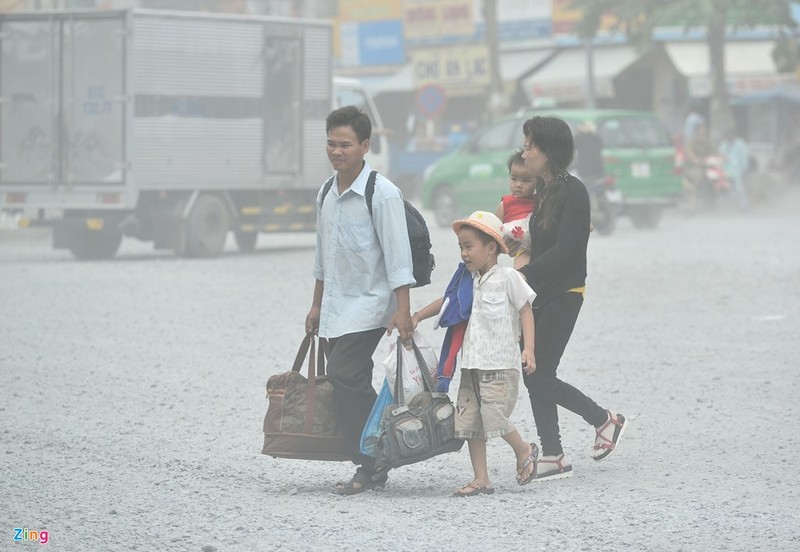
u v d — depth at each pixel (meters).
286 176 62.97
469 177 74.81
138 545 16.17
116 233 58.38
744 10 90.75
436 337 35.31
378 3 128.12
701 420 24.16
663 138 71.94
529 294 18.23
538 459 20.44
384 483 19.34
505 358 18.25
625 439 22.66
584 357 31.28
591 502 18.30
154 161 57.69
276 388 18.94
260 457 21.50
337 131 18.62
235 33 60.62
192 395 26.81
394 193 18.64
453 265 54.38
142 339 34.50
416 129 123.44
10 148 58.72
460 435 18.47
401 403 18.66
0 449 21.84
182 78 58.62
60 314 39.31
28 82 58.34
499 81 105.00
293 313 39.66
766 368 29.59
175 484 19.52
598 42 112.75
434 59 124.12
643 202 70.31
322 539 16.42
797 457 21.19
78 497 18.64
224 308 40.78
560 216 19.27
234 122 60.72
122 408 25.48
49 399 26.38
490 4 104.19
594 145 67.19
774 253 57.91
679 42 106.62
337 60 131.75
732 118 93.25
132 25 56.59
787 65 94.06
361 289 18.80
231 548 16.02
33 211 58.94
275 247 67.75
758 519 17.36
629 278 48.06
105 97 57.34
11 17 58.25
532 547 16.05
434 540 16.34
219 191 60.56
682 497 18.61
